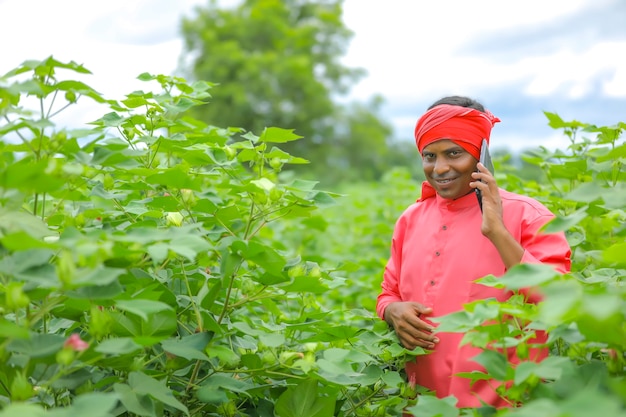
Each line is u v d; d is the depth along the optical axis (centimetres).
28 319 167
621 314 136
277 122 3052
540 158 323
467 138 224
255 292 213
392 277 253
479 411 169
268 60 3034
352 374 194
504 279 141
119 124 233
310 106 3147
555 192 329
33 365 164
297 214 216
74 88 180
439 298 226
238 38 3241
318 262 233
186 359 197
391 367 239
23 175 143
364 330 243
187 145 232
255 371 204
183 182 196
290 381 216
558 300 116
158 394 166
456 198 234
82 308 181
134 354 185
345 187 1186
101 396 128
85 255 149
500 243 207
